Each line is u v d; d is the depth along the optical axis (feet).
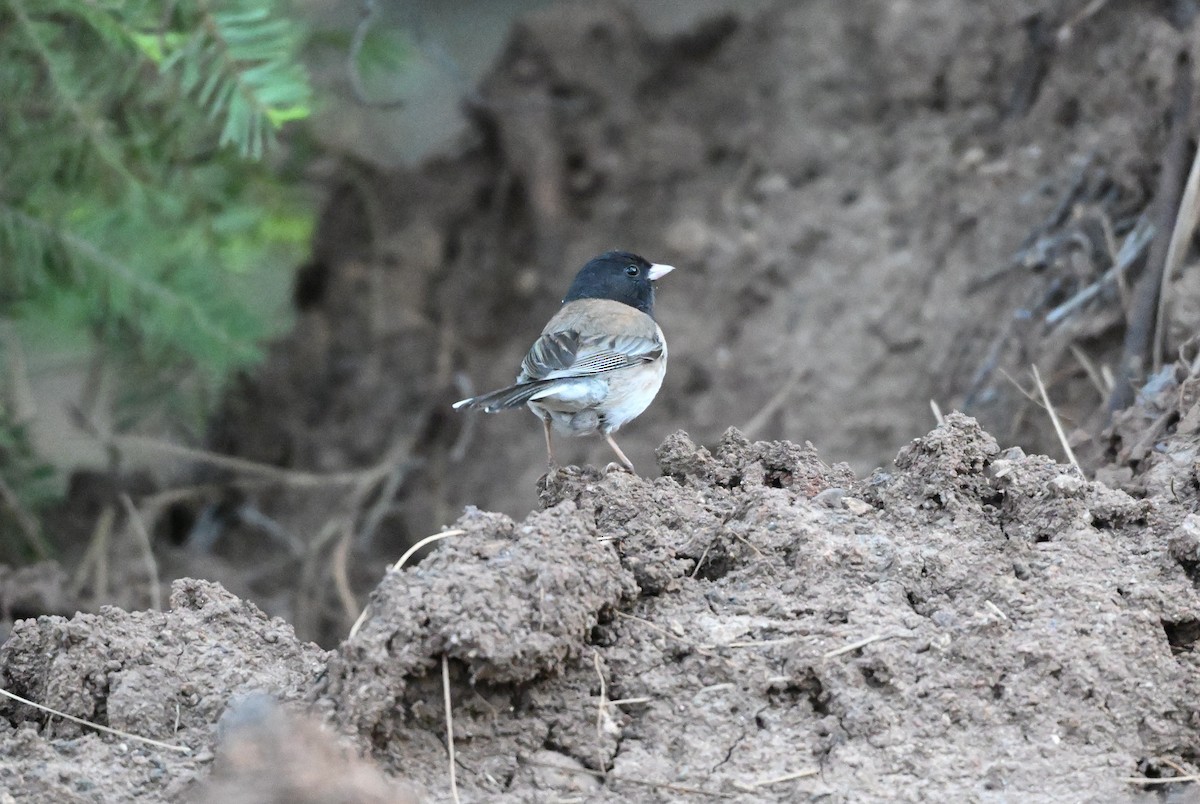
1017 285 39.17
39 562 43.91
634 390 27.86
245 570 50.21
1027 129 42.63
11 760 19.20
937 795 17.95
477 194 56.29
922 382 41.57
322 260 56.54
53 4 34.19
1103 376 32.83
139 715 20.03
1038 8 43.37
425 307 55.31
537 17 57.67
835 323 45.19
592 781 18.58
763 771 18.43
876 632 19.79
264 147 45.37
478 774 18.60
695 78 55.72
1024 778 18.26
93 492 50.57
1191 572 21.26
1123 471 26.58
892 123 48.32
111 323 44.60
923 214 45.03
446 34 59.93
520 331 53.88
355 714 18.29
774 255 48.65
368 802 16.22
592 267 33.27
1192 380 27.35
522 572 19.49
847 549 21.17
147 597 44.37
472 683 18.88
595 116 55.93
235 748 16.61
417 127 59.36
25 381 47.44
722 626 20.16
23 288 42.70
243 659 21.30
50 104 37.63
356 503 50.65
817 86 51.60
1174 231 31.53
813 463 24.67
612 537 21.61
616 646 20.03
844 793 17.98
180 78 36.68
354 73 38.96
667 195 53.67
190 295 42.50
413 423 53.06
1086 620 20.01
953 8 47.37
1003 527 22.30
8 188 40.32
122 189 40.52
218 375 46.88
